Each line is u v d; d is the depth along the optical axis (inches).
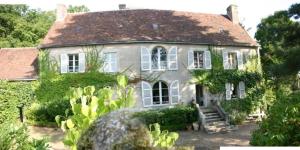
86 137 103.5
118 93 167.8
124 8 1312.7
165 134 172.7
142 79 1077.1
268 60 1566.2
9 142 271.1
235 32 1309.1
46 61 1101.1
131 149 96.0
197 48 1166.3
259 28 1589.6
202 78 1159.0
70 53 1093.1
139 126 100.3
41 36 1723.7
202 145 767.7
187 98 1133.7
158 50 1112.2
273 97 1291.8
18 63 1226.6
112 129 99.9
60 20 1219.9
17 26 1627.7
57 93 1079.6
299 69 776.3
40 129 959.6
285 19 838.5
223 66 1203.2
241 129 1025.5
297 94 269.3
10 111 920.9
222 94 1190.3
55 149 701.3
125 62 1074.1
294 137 229.0
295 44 826.8
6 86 929.5
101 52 1080.8
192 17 1305.4
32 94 1082.7
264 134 244.4
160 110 1023.0
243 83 1237.7
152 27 1164.5
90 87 166.6
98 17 1217.4
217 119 1079.6
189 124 1033.5
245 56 1259.8
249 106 1232.2
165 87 1133.1
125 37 1088.2
